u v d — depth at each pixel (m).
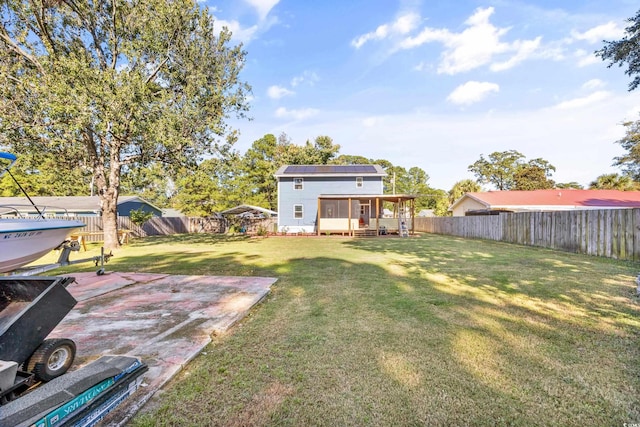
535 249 10.64
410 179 51.91
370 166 23.00
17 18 10.30
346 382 2.33
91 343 2.98
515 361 2.62
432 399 2.11
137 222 18.91
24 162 11.27
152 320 3.65
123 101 9.80
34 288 2.48
